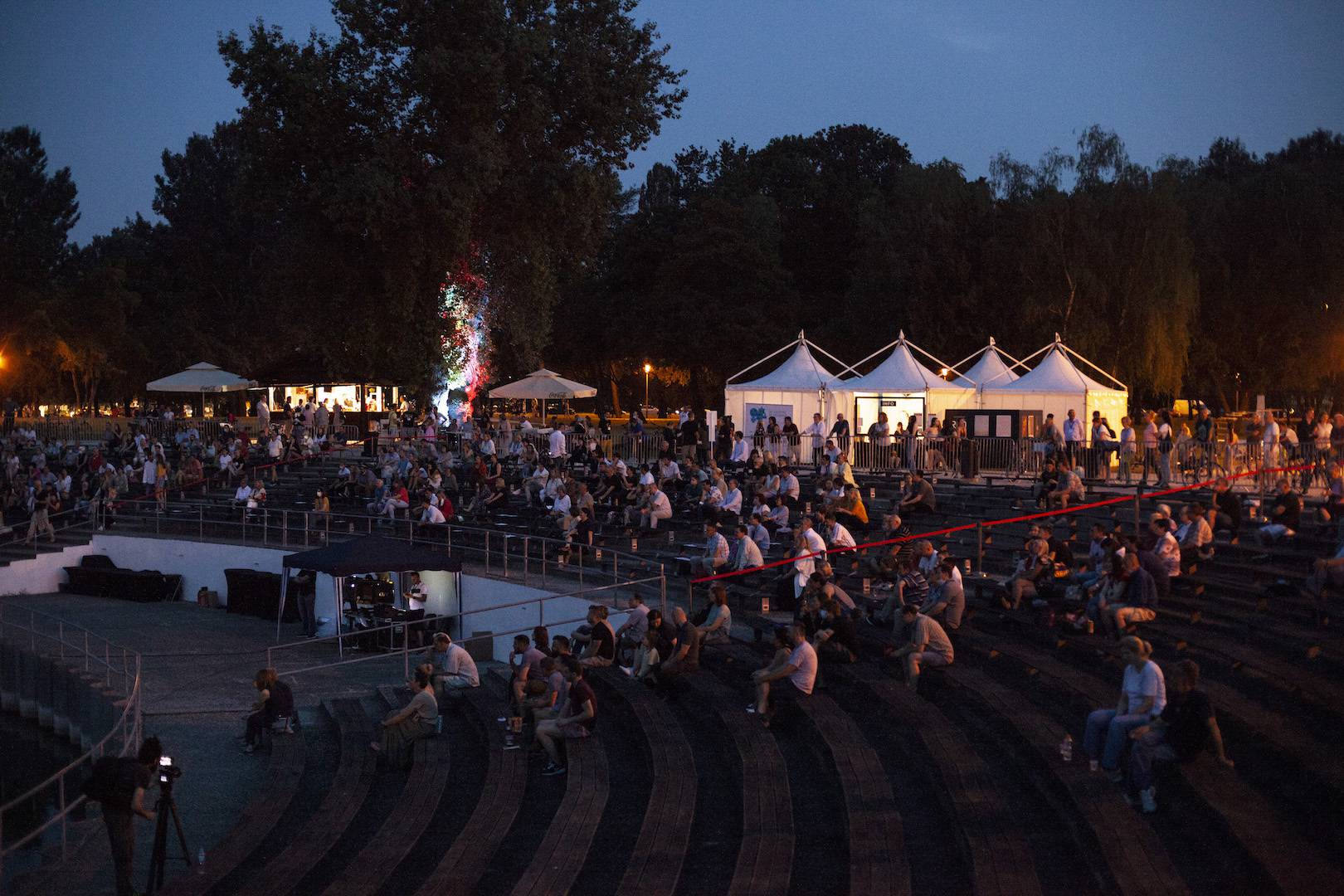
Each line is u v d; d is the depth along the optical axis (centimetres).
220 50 4366
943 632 1633
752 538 2503
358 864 1240
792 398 3975
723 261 6706
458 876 1166
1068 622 1697
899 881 1017
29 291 6750
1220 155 7631
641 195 9012
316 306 4641
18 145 7525
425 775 1577
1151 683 1152
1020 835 1094
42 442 5028
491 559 2939
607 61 4644
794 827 1200
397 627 2378
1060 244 5097
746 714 1605
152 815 1361
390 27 4469
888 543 2470
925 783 1313
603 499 3198
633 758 1568
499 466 3553
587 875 1159
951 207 6097
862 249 6800
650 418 7725
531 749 1636
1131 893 920
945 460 3281
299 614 3123
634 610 2014
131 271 8375
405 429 4569
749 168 8219
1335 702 1234
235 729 2077
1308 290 5278
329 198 4153
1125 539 1822
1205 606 1739
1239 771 1151
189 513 3794
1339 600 1575
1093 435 3100
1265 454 2652
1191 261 5272
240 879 1300
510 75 4466
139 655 1966
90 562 3694
